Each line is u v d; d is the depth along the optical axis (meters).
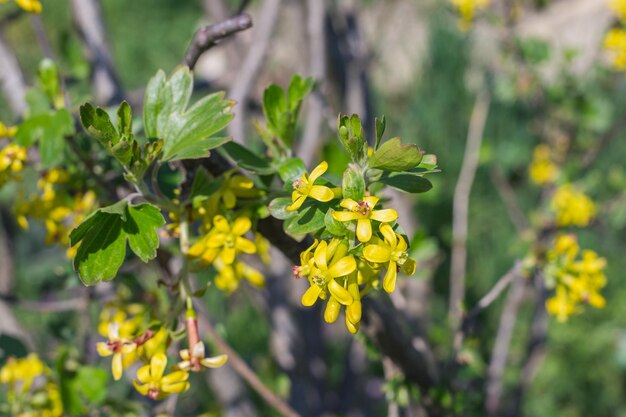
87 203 0.45
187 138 0.35
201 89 0.75
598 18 1.41
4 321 0.60
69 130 0.42
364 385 0.86
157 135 0.35
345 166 0.43
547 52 0.89
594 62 0.92
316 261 0.32
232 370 0.68
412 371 0.45
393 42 1.41
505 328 0.76
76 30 0.60
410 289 0.76
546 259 0.51
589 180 0.86
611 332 1.26
